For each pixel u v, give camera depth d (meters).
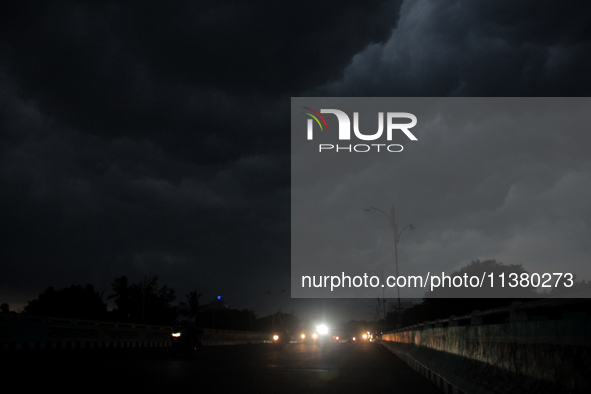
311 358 23.20
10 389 9.24
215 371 14.80
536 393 4.83
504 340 6.15
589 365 3.84
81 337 24.88
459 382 8.12
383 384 11.55
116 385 10.38
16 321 19.80
